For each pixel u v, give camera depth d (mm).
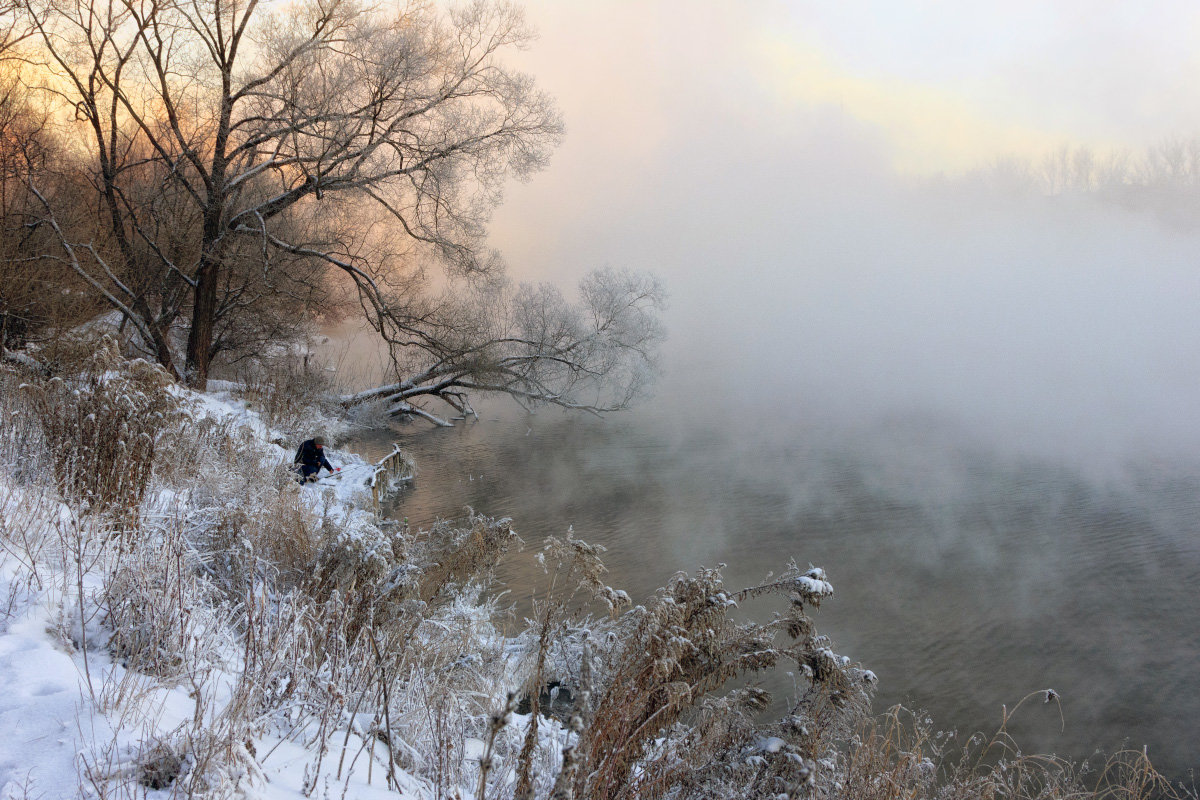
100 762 2420
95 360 6770
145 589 3738
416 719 3906
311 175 19172
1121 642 11883
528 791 2461
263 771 2744
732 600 3850
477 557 5988
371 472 16328
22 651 3094
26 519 4441
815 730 3693
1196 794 8297
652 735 3344
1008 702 10094
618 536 15977
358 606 4668
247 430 11125
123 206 20078
